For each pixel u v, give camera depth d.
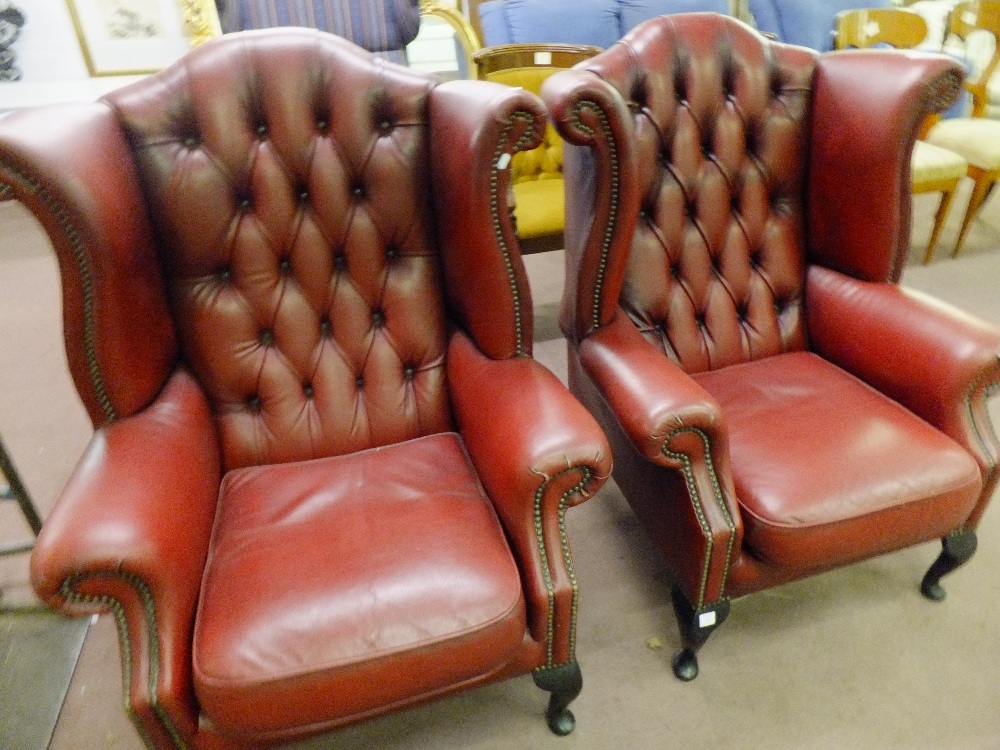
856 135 1.36
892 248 1.41
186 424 1.13
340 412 1.29
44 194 0.92
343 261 1.27
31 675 1.34
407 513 1.08
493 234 1.09
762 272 1.53
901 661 1.33
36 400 2.19
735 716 1.24
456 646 0.92
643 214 1.43
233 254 1.21
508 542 1.06
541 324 2.50
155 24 3.15
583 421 1.02
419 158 1.22
